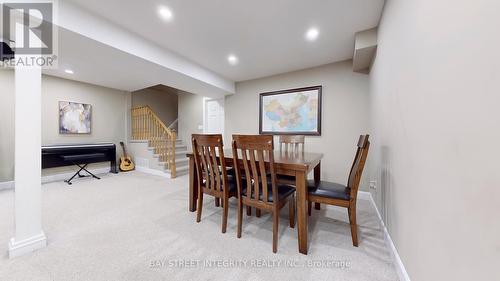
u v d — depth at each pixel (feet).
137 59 8.21
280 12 6.53
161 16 6.78
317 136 11.40
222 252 5.27
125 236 6.02
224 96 15.37
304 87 11.75
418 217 3.55
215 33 7.87
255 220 7.29
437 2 2.91
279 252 5.29
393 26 5.13
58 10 5.81
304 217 5.29
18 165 5.00
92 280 4.20
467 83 2.28
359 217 7.59
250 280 4.26
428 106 3.19
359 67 9.62
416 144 3.65
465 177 2.31
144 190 10.99
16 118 4.96
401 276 4.27
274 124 12.86
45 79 13.00
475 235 2.16
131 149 17.53
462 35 2.37
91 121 15.26
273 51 9.48
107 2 6.07
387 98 5.80
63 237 5.91
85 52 7.58
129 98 17.88
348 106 10.55
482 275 2.06
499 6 1.86
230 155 7.61
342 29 7.53
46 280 4.18
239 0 5.95
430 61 3.13
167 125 21.68
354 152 10.43
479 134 2.10
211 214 7.80
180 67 9.95
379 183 7.04
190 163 8.04
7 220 7.01
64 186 11.78
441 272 2.81
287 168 5.54
